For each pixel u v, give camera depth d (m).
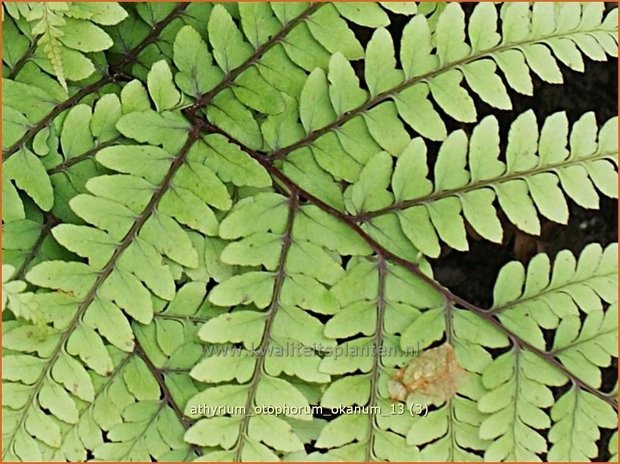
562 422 0.31
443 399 0.31
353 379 0.31
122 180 0.31
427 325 0.31
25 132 0.31
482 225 0.31
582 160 0.31
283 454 0.31
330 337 0.31
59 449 0.31
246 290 0.31
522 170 0.31
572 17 0.31
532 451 0.31
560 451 0.31
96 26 0.31
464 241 0.31
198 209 0.31
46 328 0.29
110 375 0.31
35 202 0.31
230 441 0.31
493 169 0.31
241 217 0.31
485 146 0.31
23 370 0.30
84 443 0.31
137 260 0.31
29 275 0.30
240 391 0.31
